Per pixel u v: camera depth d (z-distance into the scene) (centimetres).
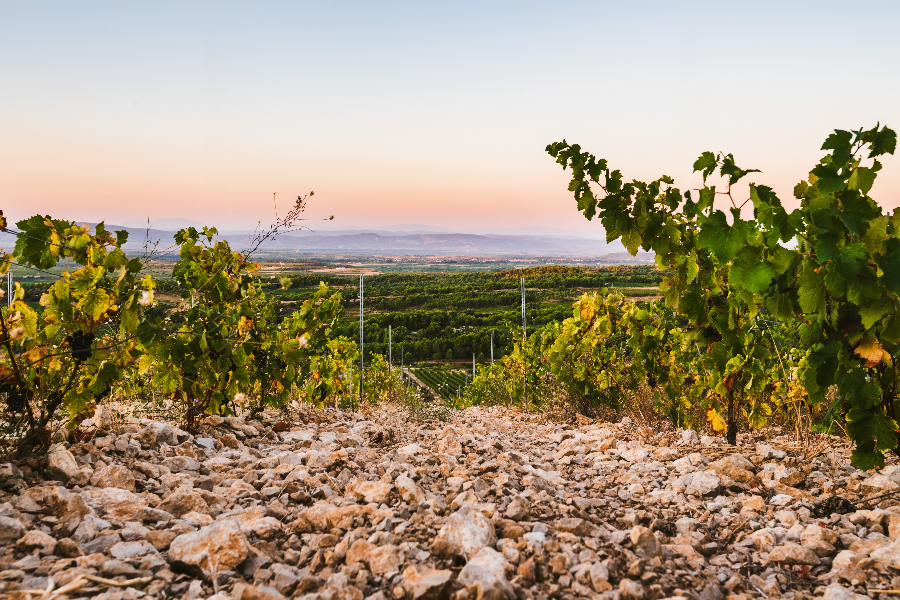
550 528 258
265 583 204
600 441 533
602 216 433
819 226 280
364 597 193
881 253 273
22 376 312
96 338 381
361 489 306
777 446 472
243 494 302
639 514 289
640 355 674
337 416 709
